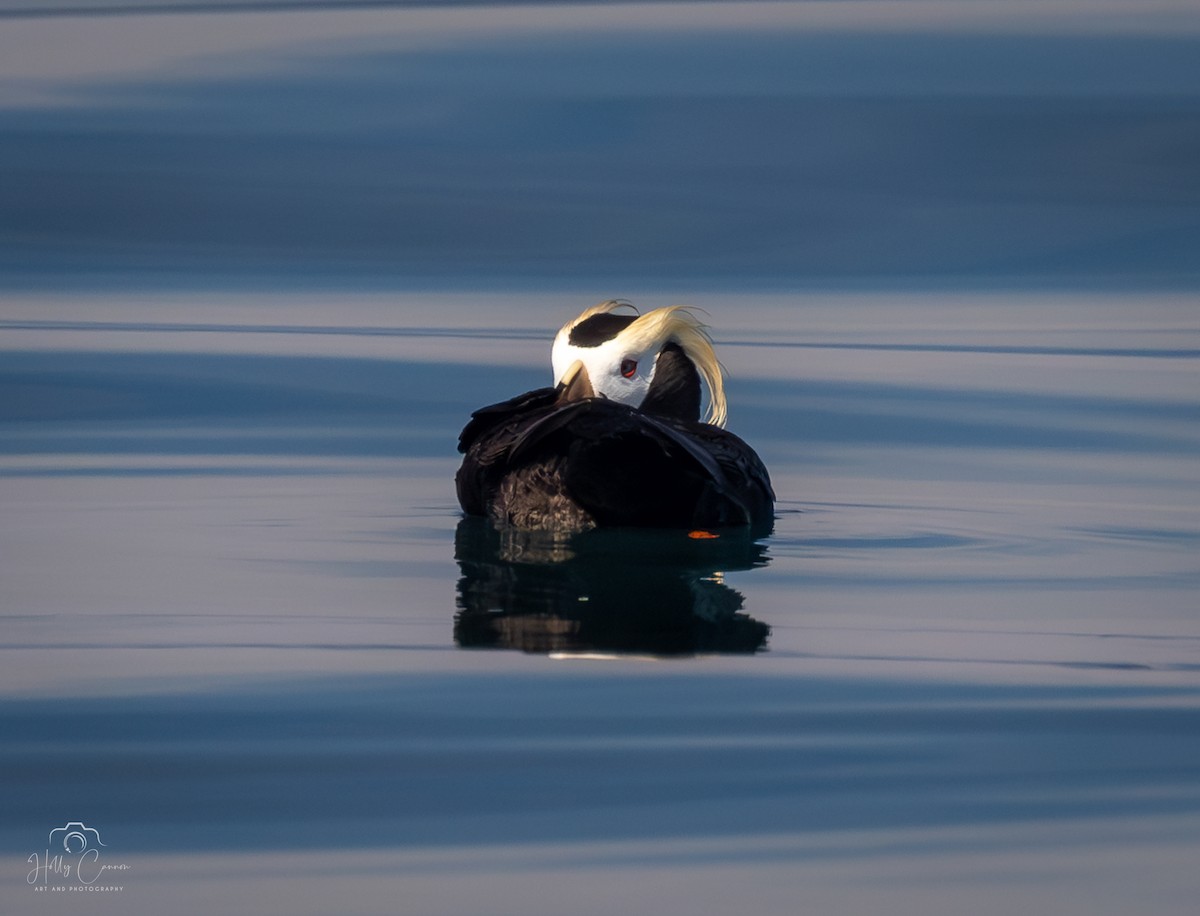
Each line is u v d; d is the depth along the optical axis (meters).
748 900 9.21
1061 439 21.80
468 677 12.34
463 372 26.12
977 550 16.20
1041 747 11.20
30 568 15.22
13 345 28.11
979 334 30.16
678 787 10.55
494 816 10.16
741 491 16.02
